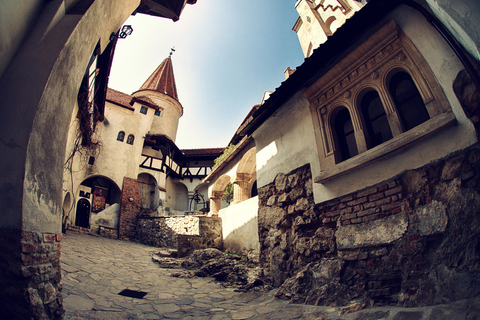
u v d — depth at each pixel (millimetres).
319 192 4801
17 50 3170
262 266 5980
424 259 3082
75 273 5578
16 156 2678
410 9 3672
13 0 2850
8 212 2643
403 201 3449
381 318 2896
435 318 2510
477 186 2783
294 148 5750
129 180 19844
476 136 2832
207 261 8172
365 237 3793
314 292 4074
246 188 11516
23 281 2527
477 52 2199
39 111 2785
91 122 12586
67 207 13867
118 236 16859
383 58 4062
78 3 3705
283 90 5566
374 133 4273
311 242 4746
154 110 23672
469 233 2750
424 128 3219
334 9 13414
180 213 24141
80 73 3957
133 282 5953
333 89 4926
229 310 4262
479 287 2510
